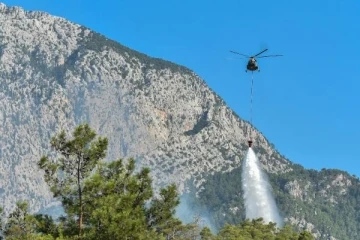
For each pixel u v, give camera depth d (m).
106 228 47.44
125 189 54.94
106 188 51.16
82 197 51.41
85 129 52.09
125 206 50.75
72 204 52.25
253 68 51.28
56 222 53.16
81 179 52.16
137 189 55.22
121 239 47.72
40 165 52.56
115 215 47.88
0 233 53.62
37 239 47.56
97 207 51.06
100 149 52.12
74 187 52.31
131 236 48.66
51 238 47.59
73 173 52.34
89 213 51.25
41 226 52.22
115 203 50.03
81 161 52.31
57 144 51.94
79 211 51.25
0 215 55.47
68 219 52.56
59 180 52.41
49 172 52.38
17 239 50.34
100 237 47.59
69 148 51.62
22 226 53.22
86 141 51.94
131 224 48.06
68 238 48.34
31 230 52.88
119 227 47.47
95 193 51.50
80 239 48.62
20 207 55.06
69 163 52.22
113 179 53.06
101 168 53.88
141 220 51.94
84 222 51.66
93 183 50.56
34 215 53.22
